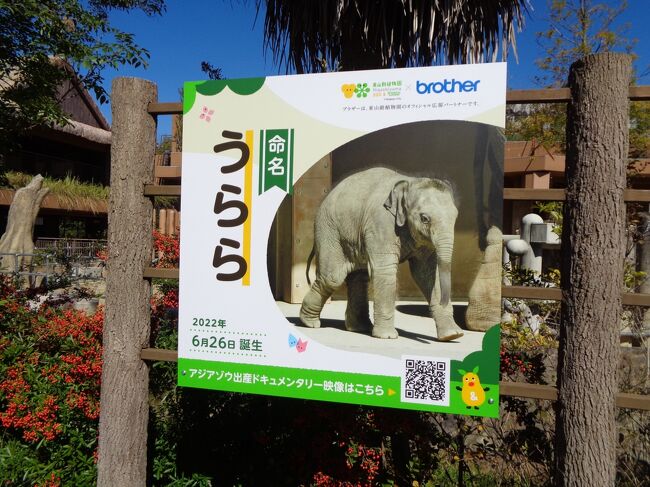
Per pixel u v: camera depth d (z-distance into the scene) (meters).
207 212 2.62
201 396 3.62
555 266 5.91
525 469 3.30
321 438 3.17
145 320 2.78
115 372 2.72
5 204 13.99
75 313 3.93
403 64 4.28
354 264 2.52
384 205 2.47
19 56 7.44
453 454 3.33
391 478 3.39
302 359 2.53
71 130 17.70
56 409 3.14
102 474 2.75
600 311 2.12
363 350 2.47
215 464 3.49
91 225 18.50
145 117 2.75
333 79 2.46
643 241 4.29
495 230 2.33
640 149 5.03
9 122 7.88
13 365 3.35
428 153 2.39
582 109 2.16
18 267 9.00
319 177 2.53
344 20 4.02
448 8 3.68
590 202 2.13
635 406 2.12
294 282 2.55
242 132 2.57
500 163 2.31
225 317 2.61
